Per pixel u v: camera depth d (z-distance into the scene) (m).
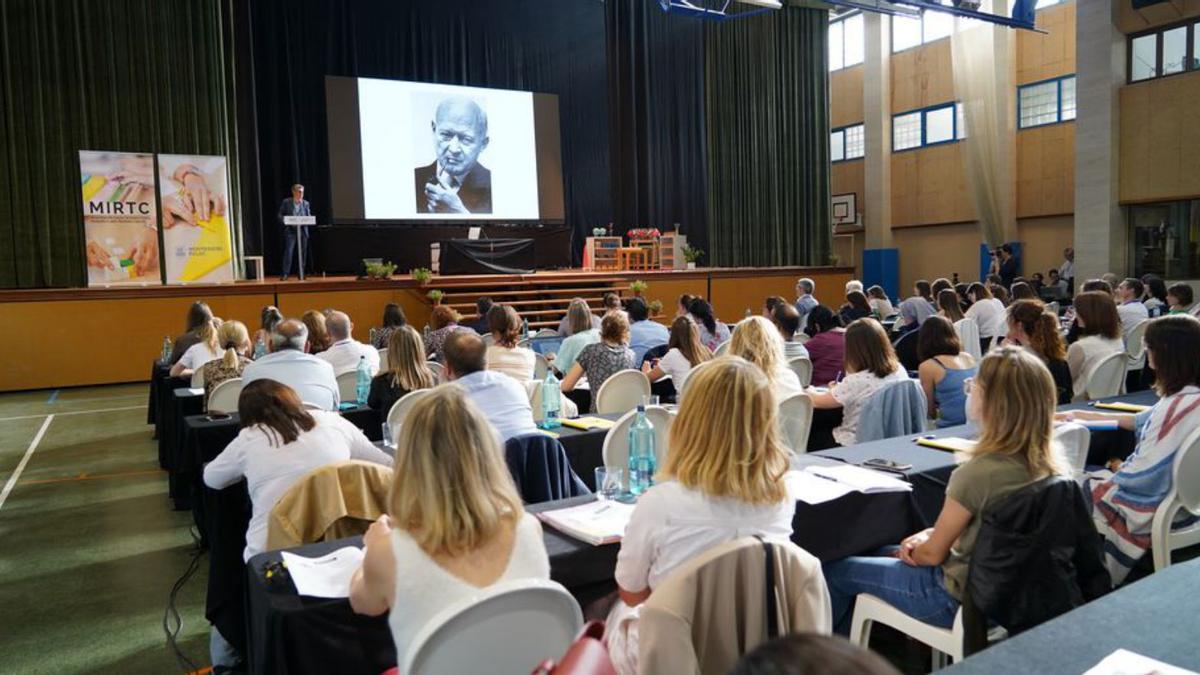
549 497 3.23
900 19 17.34
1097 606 1.66
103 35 11.24
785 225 17.94
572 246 16.44
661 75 16.88
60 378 10.31
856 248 18.92
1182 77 12.27
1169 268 12.80
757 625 1.69
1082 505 2.11
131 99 11.47
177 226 10.74
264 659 2.04
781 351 4.13
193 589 3.89
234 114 12.21
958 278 16.83
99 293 10.39
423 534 1.72
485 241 13.07
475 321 8.91
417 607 1.69
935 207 16.98
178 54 11.73
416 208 14.39
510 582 1.61
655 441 3.87
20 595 3.83
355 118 13.93
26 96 10.74
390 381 4.45
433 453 1.74
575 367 5.18
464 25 15.18
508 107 15.11
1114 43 12.89
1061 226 15.22
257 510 2.71
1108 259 13.12
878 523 2.80
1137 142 12.83
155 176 10.60
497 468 1.82
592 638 1.14
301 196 12.09
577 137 16.38
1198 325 3.02
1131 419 3.53
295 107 14.01
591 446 4.01
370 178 14.05
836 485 2.76
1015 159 15.68
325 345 6.02
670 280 14.54
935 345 4.43
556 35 16.03
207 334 6.32
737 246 17.61
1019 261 15.72
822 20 17.98
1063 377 4.59
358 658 2.02
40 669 3.10
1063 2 14.80
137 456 6.66
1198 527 3.00
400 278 12.37
